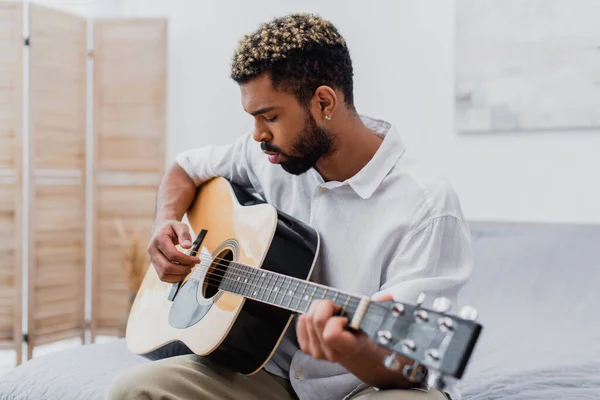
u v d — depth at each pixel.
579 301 2.11
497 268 2.32
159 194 1.66
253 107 1.22
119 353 1.72
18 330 3.08
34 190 3.11
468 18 2.69
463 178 2.76
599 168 2.49
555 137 2.57
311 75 1.20
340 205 1.31
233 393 1.25
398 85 2.88
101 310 3.35
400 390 1.04
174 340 1.36
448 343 0.79
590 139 2.51
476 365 1.72
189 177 1.68
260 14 3.25
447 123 2.78
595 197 2.50
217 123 3.39
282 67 1.19
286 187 1.49
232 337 1.23
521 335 1.97
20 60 3.07
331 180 1.32
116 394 1.20
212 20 3.38
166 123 3.33
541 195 2.61
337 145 1.26
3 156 3.08
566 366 1.66
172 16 3.48
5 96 3.07
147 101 3.31
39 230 3.13
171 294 1.46
